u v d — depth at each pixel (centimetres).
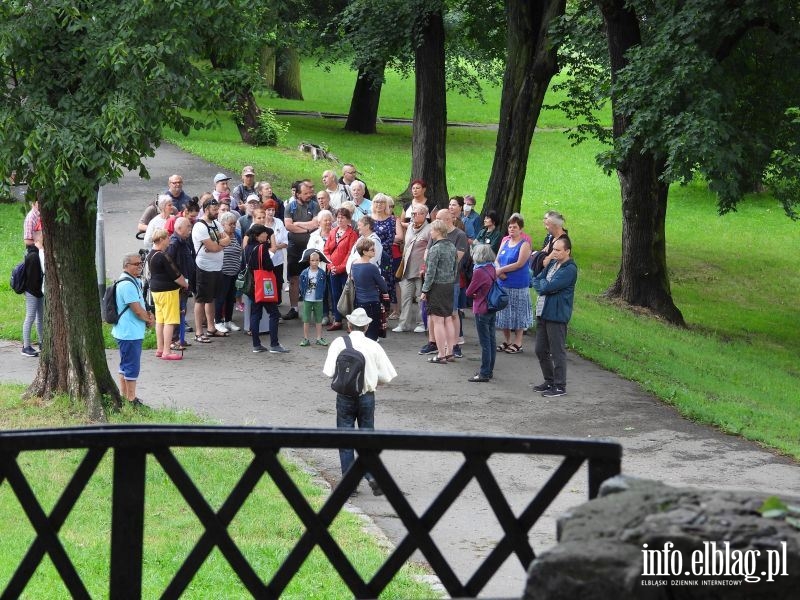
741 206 4100
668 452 1221
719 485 1104
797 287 3167
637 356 1794
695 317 2638
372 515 973
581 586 351
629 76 2002
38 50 1106
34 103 1105
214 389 1362
